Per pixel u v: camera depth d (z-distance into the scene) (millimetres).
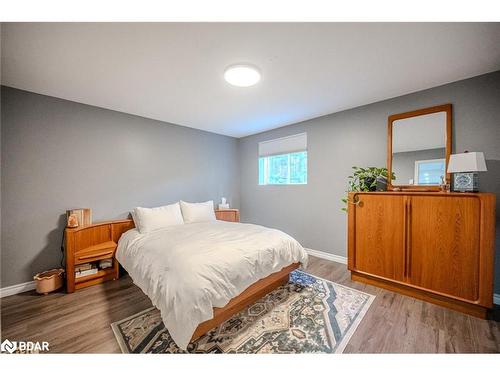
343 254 3104
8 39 1485
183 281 1441
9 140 2213
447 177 2189
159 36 1490
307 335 1580
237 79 2010
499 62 1845
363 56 1753
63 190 2537
